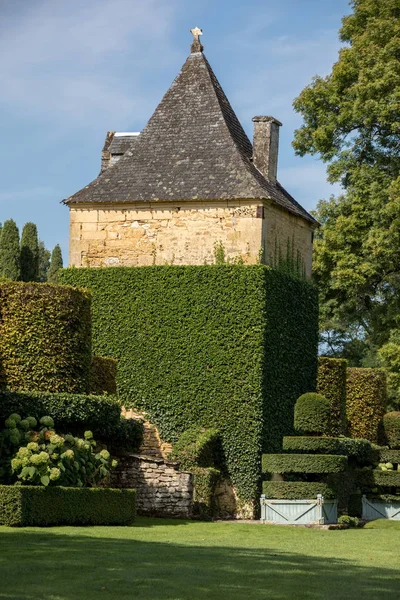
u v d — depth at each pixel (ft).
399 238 154.40
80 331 91.76
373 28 158.92
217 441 105.91
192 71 121.90
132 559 57.06
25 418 81.00
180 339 108.78
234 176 111.96
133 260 112.88
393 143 161.58
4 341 88.53
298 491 97.30
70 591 46.52
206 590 48.49
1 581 48.08
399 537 87.04
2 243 203.82
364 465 119.44
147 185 113.70
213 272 108.78
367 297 166.40
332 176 161.38
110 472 91.91
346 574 56.59
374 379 142.72
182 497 94.73
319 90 162.40
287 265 116.37
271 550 68.03
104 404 86.79
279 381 110.73
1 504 70.95
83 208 115.03
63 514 74.59
